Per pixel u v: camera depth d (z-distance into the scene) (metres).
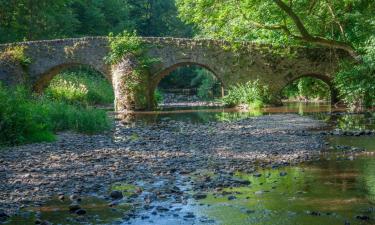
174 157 10.98
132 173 9.16
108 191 7.75
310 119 20.03
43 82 30.45
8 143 12.94
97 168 9.67
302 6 24.55
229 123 19.08
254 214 6.38
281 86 28.34
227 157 10.85
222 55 28.36
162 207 6.73
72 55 29.47
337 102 29.02
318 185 7.92
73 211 6.64
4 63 28.62
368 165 9.59
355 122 18.62
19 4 43.53
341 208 6.60
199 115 24.12
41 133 14.12
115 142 13.77
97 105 34.69
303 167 9.52
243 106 28.61
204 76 54.53
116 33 56.59
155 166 9.84
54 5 46.47
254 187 7.88
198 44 28.39
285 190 7.64
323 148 12.00
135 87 28.25
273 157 10.74
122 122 20.64
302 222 6.02
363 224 5.91
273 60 28.19
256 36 30.67
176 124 19.39
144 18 67.81
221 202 6.98
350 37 26.70
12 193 7.66
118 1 60.66
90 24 54.75
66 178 8.74
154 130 17.14
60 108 17.34
